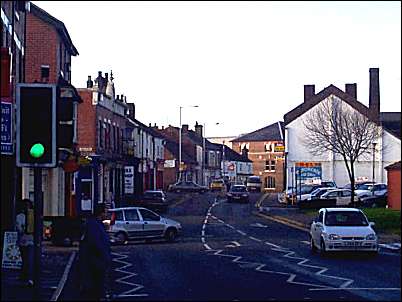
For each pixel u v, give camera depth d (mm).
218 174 119750
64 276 20141
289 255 26703
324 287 17656
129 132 66875
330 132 63594
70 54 47500
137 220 33094
